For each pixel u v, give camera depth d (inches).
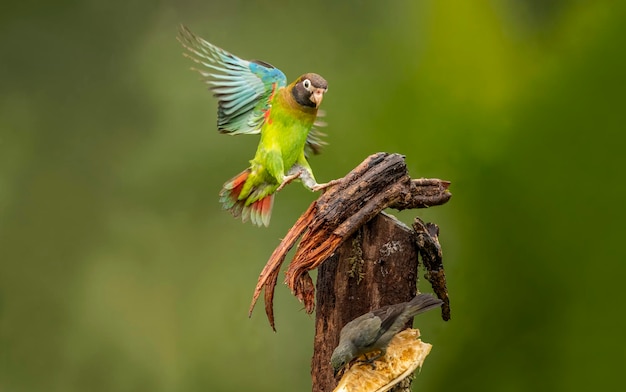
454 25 536.4
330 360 293.3
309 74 318.3
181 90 578.2
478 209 505.0
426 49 539.2
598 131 499.5
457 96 523.2
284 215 526.9
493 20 534.6
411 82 532.1
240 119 325.1
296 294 287.1
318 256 286.2
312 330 542.3
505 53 527.2
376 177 290.0
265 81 323.0
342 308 294.8
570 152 501.4
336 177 521.3
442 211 506.6
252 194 328.5
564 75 509.0
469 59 528.1
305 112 316.8
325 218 285.3
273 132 319.6
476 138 512.7
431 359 494.3
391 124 526.3
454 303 498.9
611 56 507.2
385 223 293.3
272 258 291.3
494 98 518.3
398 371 288.2
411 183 295.1
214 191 559.5
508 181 504.1
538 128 507.5
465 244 503.5
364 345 281.4
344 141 527.2
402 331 296.2
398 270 293.0
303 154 327.6
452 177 510.9
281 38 573.3
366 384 286.2
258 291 289.9
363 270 293.4
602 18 513.7
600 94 503.2
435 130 519.5
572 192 497.7
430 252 292.5
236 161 561.0
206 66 323.3
